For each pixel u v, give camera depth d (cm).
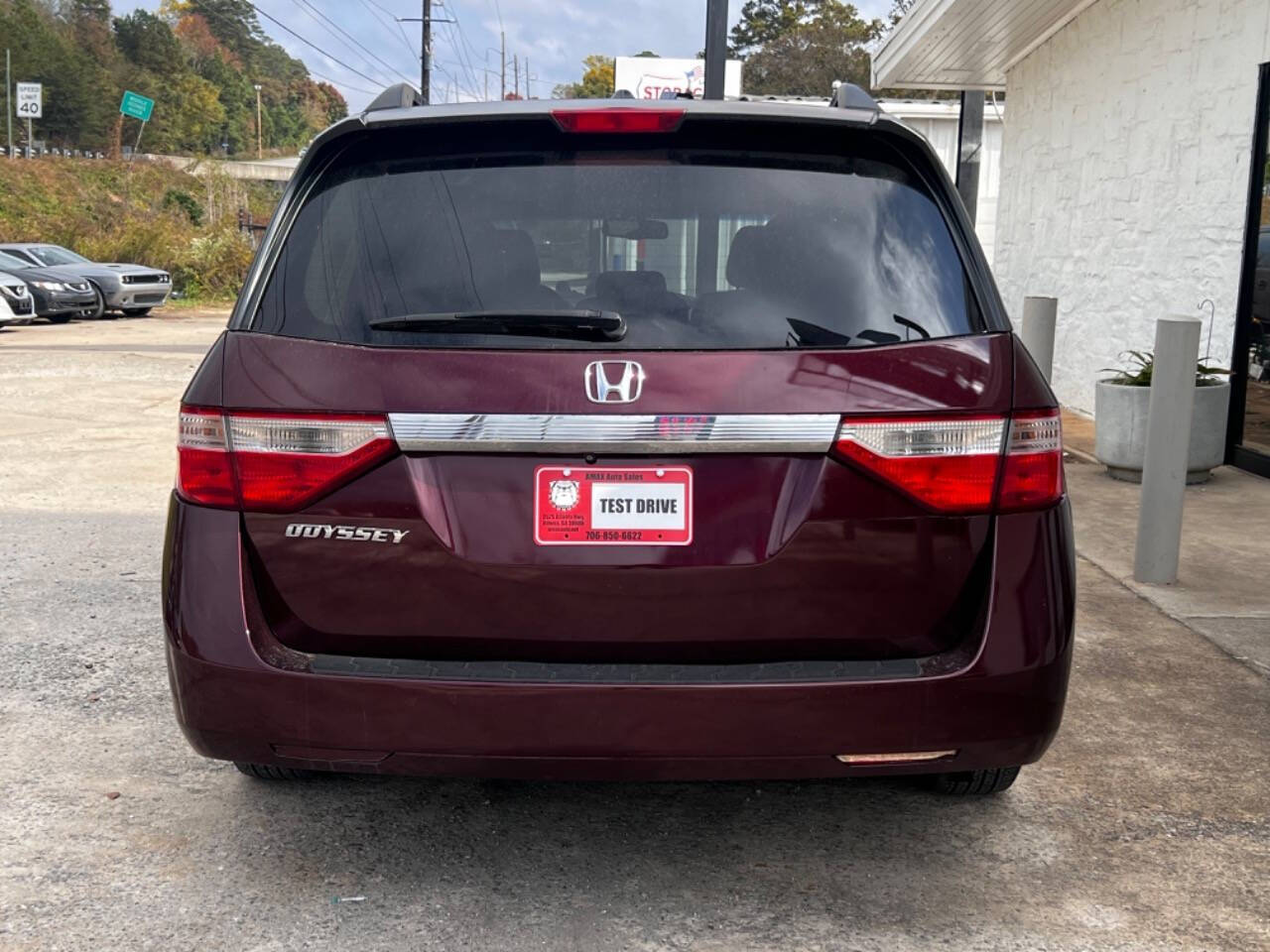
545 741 239
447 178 257
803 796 330
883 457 237
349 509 242
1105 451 764
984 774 312
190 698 248
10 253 2416
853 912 270
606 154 256
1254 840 306
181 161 7725
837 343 241
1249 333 798
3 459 848
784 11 8269
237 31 16775
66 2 11562
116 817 314
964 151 1703
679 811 320
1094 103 1062
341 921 263
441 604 242
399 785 335
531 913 267
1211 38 846
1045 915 269
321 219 259
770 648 242
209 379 249
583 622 240
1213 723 381
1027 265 1252
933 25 1145
